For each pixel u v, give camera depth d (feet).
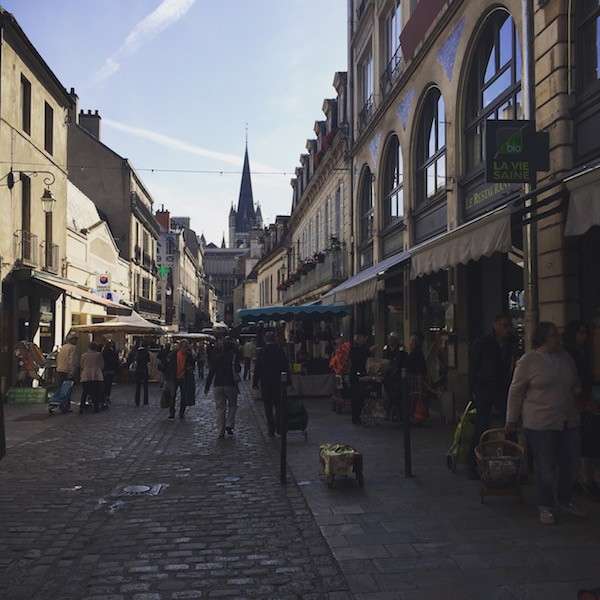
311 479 23.89
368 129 61.31
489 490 19.60
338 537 16.83
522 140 24.93
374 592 13.25
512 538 16.42
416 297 49.14
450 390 39.73
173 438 35.24
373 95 60.54
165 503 20.98
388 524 17.88
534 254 26.73
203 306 313.94
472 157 37.60
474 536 16.65
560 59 25.12
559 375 17.75
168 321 181.88
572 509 18.28
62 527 18.42
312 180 92.68
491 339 23.08
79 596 13.41
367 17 63.46
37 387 56.18
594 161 23.52
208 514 19.57
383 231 57.88
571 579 13.71
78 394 62.69
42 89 68.80
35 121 66.54
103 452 30.89
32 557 15.84
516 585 13.44
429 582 13.70
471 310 38.73
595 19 23.99
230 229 527.40
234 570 14.78
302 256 111.55
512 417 18.15
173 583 14.05
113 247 106.11
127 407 52.95
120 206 119.55
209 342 116.47
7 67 58.39
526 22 27.66
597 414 19.31
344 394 44.96
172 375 44.50
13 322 59.67
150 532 17.83
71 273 82.58
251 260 249.14
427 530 17.25
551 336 17.83
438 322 44.01
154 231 151.12
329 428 36.88
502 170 24.90
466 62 37.27
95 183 119.44
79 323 85.25
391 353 38.96
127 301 116.67
